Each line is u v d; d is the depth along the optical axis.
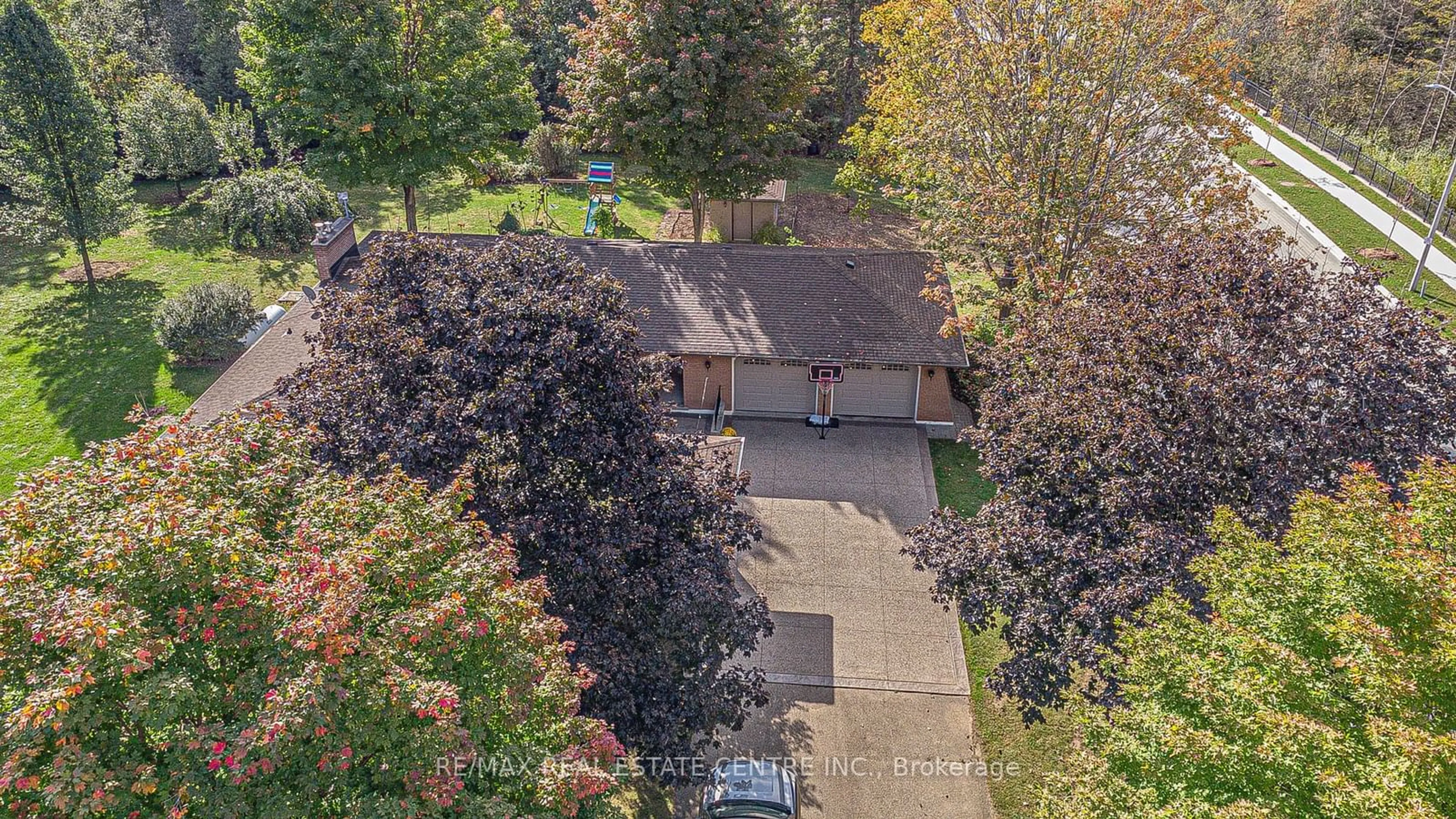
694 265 27.33
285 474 10.71
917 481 24.14
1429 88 28.67
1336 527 9.84
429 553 10.19
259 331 30.56
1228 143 25.58
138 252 38.16
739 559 21.14
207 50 47.75
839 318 25.83
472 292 15.07
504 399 13.21
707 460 21.34
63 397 27.52
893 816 15.08
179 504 8.89
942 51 26.12
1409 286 31.98
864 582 20.44
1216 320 14.78
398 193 44.84
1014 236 24.36
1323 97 50.59
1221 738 9.51
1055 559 13.69
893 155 34.16
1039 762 16.02
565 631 11.92
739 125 32.28
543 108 51.75
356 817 8.31
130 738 8.16
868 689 17.56
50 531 8.97
